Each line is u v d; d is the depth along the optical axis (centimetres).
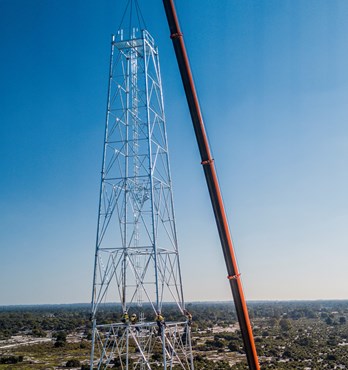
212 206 3066
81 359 9338
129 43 3803
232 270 2978
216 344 11344
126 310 3372
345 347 11225
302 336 13712
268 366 8481
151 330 3669
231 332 14600
